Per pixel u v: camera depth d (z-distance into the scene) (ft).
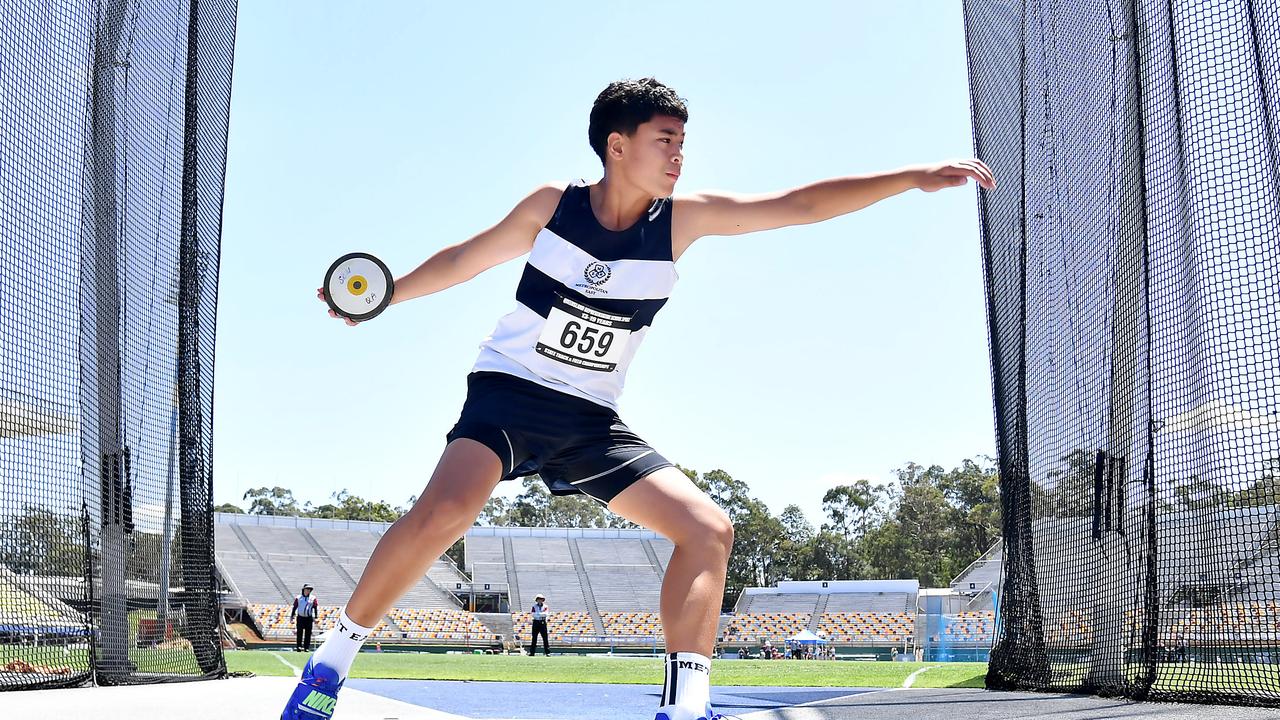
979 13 24.66
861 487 222.07
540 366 7.74
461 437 7.47
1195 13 15.01
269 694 15.89
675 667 6.84
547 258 7.88
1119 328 16.71
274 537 167.02
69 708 13.16
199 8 23.45
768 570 218.59
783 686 24.50
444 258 8.30
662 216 7.99
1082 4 18.19
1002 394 23.06
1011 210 22.35
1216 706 13.55
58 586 18.94
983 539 206.59
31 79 18.49
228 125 24.94
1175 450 15.49
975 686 22.30
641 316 7.98
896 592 158.51
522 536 180.75
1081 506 18.28
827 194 7.89
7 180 17.84
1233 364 14.64
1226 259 14.70
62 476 19.01
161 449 21.58
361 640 7.09
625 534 182.29
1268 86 13.96
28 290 18.40
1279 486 14.37
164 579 21.36
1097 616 17.43
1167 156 15.57
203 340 23.09
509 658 47.65
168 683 19.35
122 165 20.44
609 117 7.79
